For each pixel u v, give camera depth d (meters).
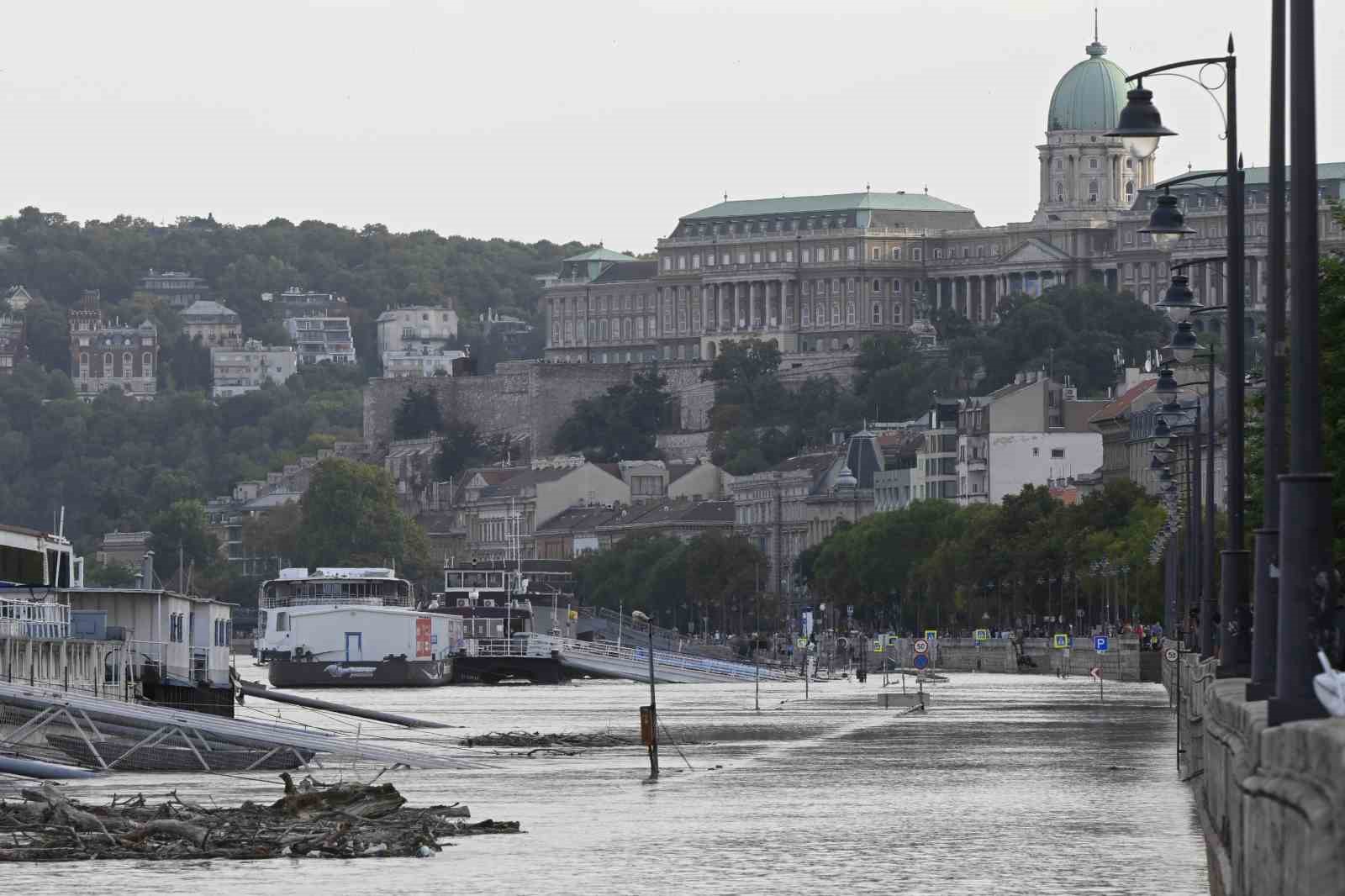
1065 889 140.12
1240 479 165.88
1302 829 72.25
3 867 158.25
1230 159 166.62
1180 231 169.88
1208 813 151.62
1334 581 98.25
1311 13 99.38
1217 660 196.75
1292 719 95.38
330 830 178.62
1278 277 125.75
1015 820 183.88
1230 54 162.75
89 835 173.50
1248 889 87.75
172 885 148.50
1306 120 99.38
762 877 150.50
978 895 138.38
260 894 143.50
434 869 156.62
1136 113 157.88
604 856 163.38
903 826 181.88
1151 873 147.00
